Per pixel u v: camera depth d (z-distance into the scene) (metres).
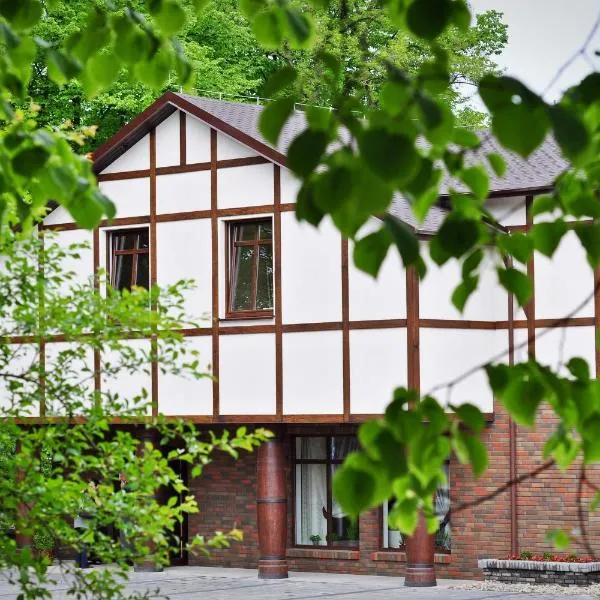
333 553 23.23
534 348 21.83
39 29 31.38
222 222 23.12
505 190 21.44
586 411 2.93
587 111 2.87
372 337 21.53
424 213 2.96
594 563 20.34
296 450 23.97
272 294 22.61
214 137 23.23
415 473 2.82
